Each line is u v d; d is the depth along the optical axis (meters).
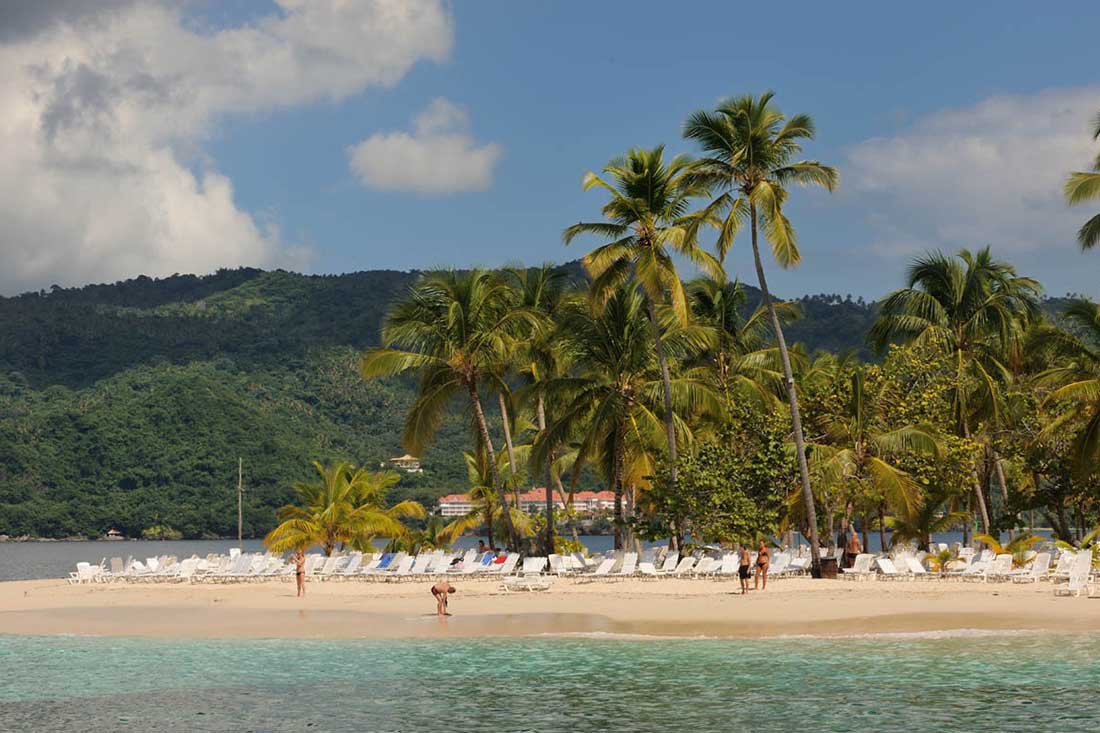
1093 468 42.72
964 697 20.12
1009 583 36.19
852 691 20.73
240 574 45.56
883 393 44.41
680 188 41.59
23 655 25.72
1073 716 18.70
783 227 37.03
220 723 19.03
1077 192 36.97
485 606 33.41
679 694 20.75
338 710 19.89
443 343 45.75
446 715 19.39
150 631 29.16
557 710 19.64
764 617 29.56
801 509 45.25
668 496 41.53
